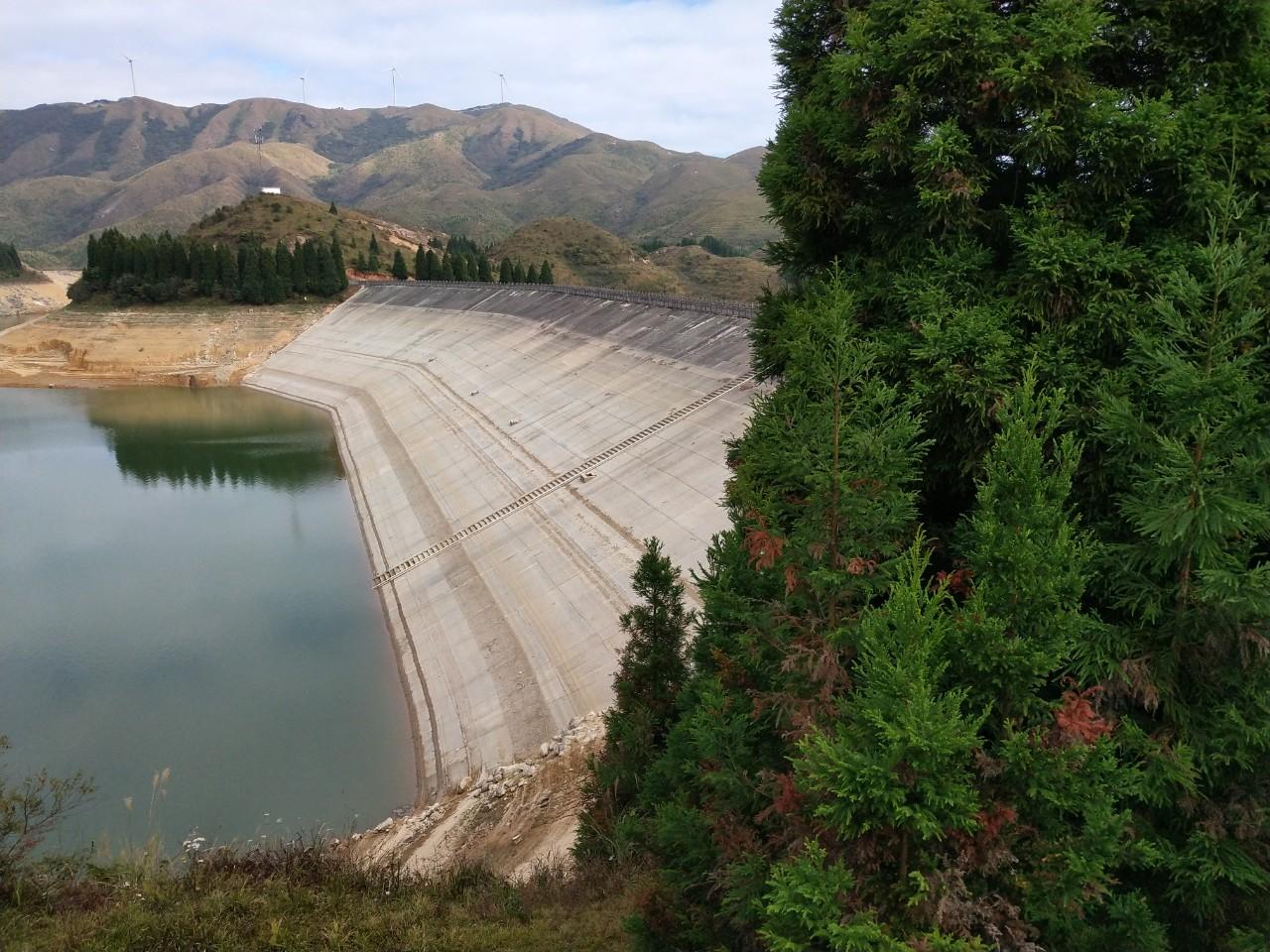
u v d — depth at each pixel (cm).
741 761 1193
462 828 2559
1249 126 1255
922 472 1327
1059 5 1292
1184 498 1042
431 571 5072
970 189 1338
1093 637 1118
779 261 1805
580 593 4056
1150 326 1226
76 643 4409
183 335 14025
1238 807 1062
